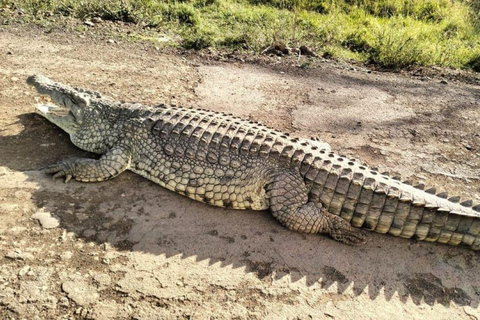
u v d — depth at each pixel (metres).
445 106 7.44
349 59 9.73
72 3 10.05
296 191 4.07
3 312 3.07
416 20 12.72
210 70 7.84
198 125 4.49
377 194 3.96
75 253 3.61
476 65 9.88
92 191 4.35
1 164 4.52
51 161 4.70
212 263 3.70
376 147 5.90
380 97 7.56
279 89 7.43
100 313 3.16
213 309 3.30
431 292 3.68
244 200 4.25
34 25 8.77
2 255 3.48
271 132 4.52
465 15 13.38
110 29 9.28
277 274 3.67
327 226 4.07
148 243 3.82
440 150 5.98
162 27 10.03
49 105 5.47
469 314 3.51
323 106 6.99
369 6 13.63
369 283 3.69
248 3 13.05
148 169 4.48
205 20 10.94
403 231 4.00
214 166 4.27
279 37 9.87
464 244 4.00
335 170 4.12
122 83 6.80
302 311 3.37
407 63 9.52
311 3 13.44
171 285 3.44
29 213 3.93
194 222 4.13
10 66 6.79
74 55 7.62
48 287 3.29
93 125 4.73
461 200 4.90
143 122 4.57
